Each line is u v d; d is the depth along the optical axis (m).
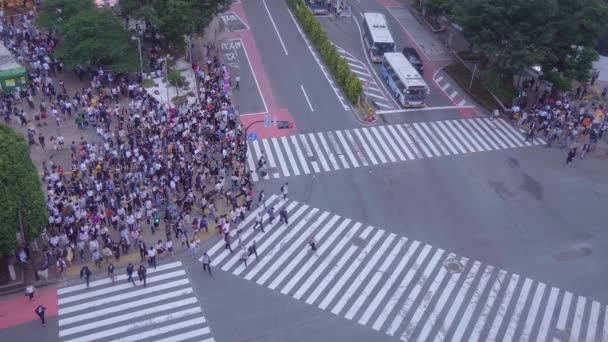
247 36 67.25
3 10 66.88
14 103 49.84
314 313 31.77
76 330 29.92
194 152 43.12
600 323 32.22
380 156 47.50
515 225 39.84
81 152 42.06
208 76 55.50
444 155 48.16
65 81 54.06
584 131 51.94
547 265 36.31
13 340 29.09
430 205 41.56
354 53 65.56
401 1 82.06
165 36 57.81
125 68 52.31
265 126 47.22
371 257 36.19
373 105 55.59
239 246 36.75
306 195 42.06
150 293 32.66
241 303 32.22
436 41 69.88
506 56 51.59
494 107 56.53
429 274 35.03
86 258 35.03
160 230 37.56
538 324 31.89
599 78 64.19
